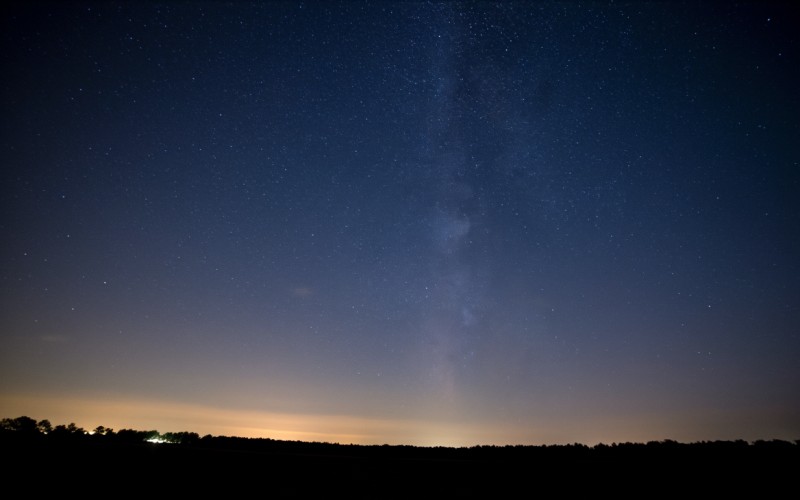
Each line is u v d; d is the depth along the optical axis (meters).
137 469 16.89
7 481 14.12
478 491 15.14
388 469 18.89
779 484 15.61
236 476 16.45
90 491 13.59
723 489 15.06
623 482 16.38
